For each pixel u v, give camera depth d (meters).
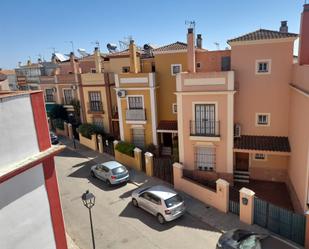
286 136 18.44
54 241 8.02
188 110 18.22
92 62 33.31
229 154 18.08
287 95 17.83
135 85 22.58
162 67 22.75
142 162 20.95
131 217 14.69
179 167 17.20
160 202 13.88
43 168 7.53
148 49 28.27
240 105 18.77
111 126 27.92
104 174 18.75
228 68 20.72
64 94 32.69
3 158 6.45
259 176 19.25
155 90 22.58
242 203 13.70
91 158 24.27
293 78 16.77
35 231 7.39
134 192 16.02
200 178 18.98
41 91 7.56
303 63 15.32
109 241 12.80
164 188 14.97
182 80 17.84
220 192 14.74
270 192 17.53
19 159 6.89
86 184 19.02
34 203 7.31
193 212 14.91
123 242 12.70
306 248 11.40
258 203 13.22
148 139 23.48
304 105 13.60
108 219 14.59
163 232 13.31
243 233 11.10
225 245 10.62
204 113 17.97
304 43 15.16
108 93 27.25
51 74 37.75
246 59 18.02
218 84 17.16
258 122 18.81
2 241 6.50
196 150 18.78
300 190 14.09
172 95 23.16
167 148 24.09
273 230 12.93
